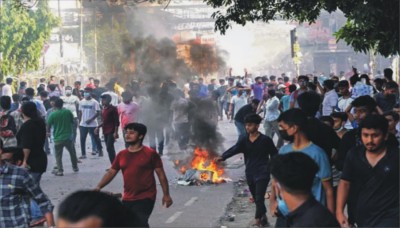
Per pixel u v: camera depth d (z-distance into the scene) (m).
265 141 10.20
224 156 10.38
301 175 4.55
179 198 13.38
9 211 7.24
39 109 20.41
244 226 10.62
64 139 16.81
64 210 2.83
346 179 6.55
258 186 10.21
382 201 6.35
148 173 8.63
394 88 14.07
